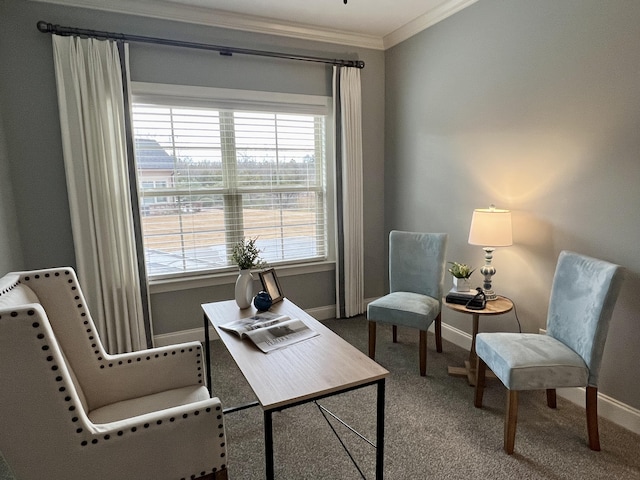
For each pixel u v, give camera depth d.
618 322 2.04
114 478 1.18
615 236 2.03
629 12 1.88
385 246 4.05
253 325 1.86
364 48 3.68
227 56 3.14
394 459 1.84
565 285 2.06
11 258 2.56
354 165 3.70
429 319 2.64
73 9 2.67
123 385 1.63
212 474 1.32
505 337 2.12
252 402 2.36
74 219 2.72
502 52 2.59
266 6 2.93
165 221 3.16
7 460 1.04
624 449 1.88
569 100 2.20
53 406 1.07
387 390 2.49
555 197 2.32
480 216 2.43
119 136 2.79
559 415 2.18
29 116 2.63
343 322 3.75
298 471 1.77
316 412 2.24
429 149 3.32
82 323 1.57
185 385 1.75
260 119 3.39
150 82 2.92
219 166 3.29
